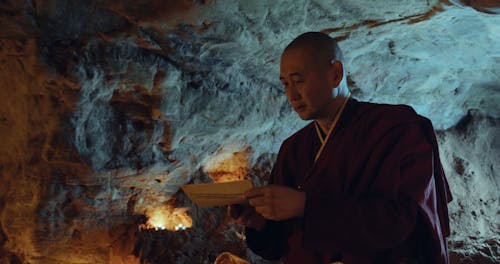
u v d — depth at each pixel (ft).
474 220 22.76
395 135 5.99
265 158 20.36
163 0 12.91
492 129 23.99
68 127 14.92
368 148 6.04
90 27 13.62
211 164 19.19
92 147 15.55
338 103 6.51
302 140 7.04
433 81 20.26
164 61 15.40
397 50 17.54
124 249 17.17
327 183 6.19
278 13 14.10
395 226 5.50
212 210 18.42
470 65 19.25
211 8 13.30
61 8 12.84
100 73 14.48
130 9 13.17
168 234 17.13
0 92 15.72
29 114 15.33
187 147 17.76
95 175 16.02
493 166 23.90
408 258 5.85
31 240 16.39
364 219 5.49
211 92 16.87
